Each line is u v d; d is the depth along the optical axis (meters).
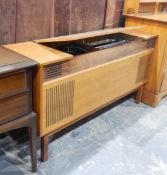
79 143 2.04
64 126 1.86
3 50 1.54
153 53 2.56
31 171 1.71
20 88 1.39
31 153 1.64
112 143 2.07
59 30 2.06
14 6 1.69
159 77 2.60
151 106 2.74
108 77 2.05
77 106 1.86
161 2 3.00
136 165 1.86
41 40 1.80
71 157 1.87
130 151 2.00
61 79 1.63
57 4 1.96
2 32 1.69
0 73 1.22
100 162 1.85
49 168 1.75
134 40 2.36
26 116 1.49
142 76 2.55
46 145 1.77
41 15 1.88
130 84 2.40
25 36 1.83
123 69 2.20
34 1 1.79
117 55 2.09
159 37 2.48
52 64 1.55
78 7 2.14
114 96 2.24
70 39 1.82
